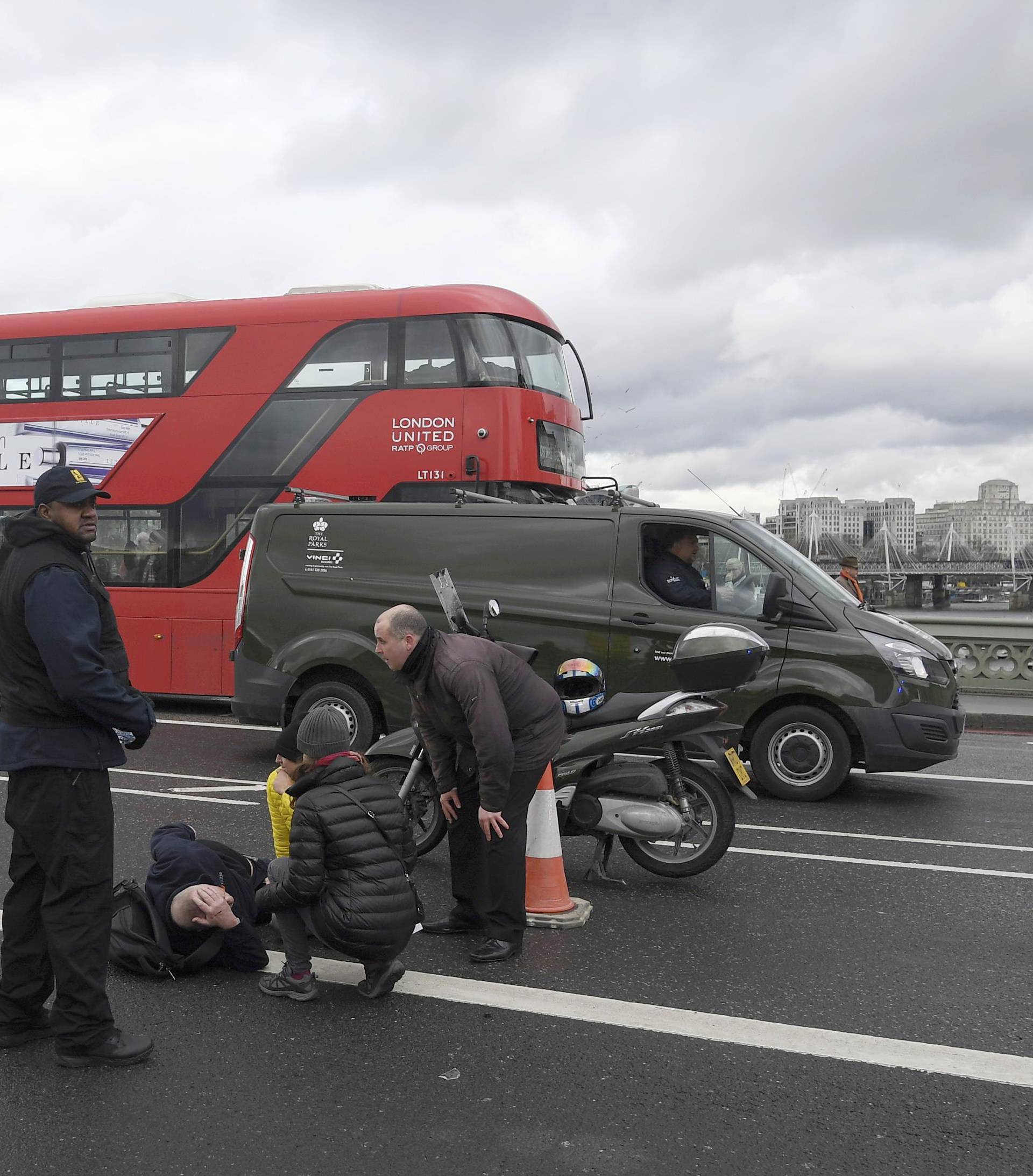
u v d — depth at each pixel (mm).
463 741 4711
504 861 4559
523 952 4664
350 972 4371
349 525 8914
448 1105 3250
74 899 3438
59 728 3361
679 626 8086
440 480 11211
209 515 12133
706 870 5840
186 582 12211
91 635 3328
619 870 6023
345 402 11656
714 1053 3629
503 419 11133
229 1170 2893
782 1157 2977
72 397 12758
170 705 13914
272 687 8852
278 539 9055
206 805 7520
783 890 5613
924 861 6215
